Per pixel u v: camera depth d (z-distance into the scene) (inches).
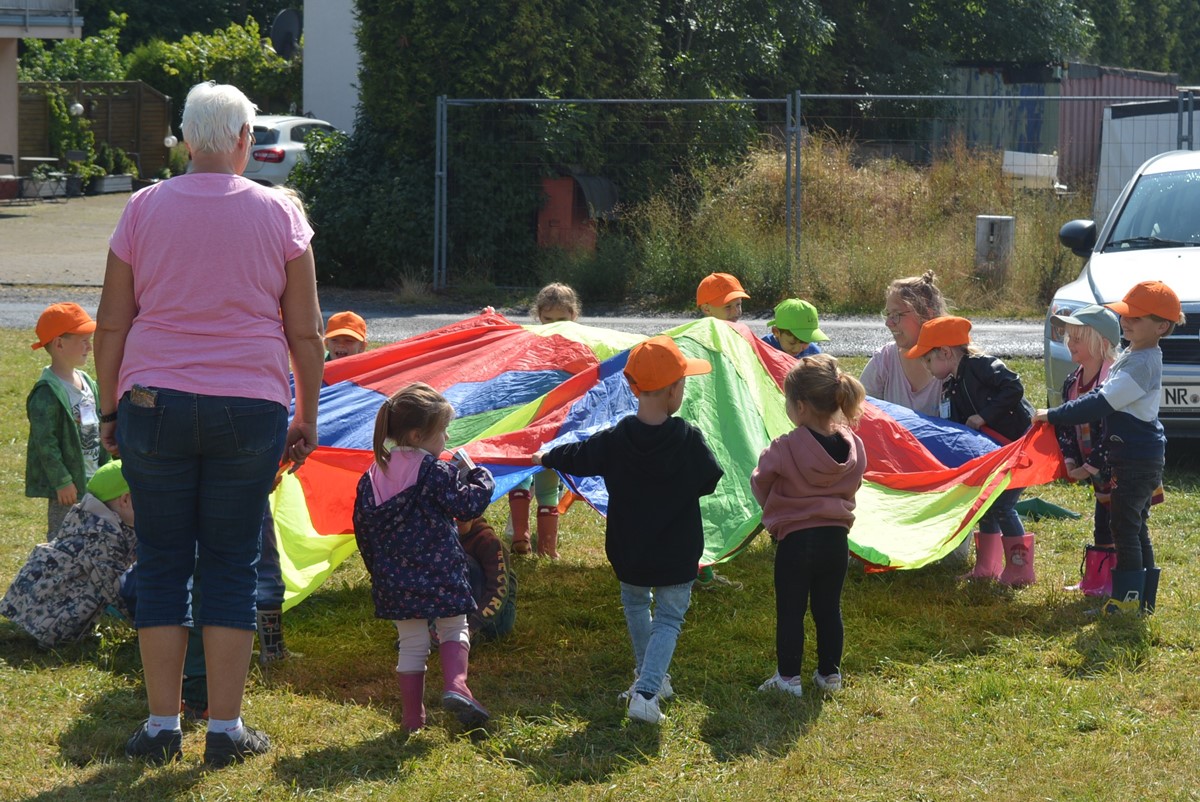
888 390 272.2
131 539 212.7
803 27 919.0
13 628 215.3
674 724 178.4
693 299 678.5
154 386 154.5
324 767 164.4
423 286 701.3
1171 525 284.0
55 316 226.8
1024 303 652.1
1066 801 153.0
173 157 1409.9
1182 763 163.0
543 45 721.6
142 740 165.2
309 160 756.0
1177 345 319.0
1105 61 1632.6
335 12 1163.9
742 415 239.8
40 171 1204.5
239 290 156.9
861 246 686.5
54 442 227.0
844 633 214.4
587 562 263.9
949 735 173.6
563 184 740.7
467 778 160.9
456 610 174.2
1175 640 210.2
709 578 243.6
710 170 759.7
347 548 220.4
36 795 154.3
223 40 1551.4
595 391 245.9
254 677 195.9
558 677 199.0
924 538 225.9
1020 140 1015.0
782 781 159.8
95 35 1973.4
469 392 260.2
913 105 1034.7
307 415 169.0
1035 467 236.5
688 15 856.9
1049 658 203.5
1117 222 387.9
